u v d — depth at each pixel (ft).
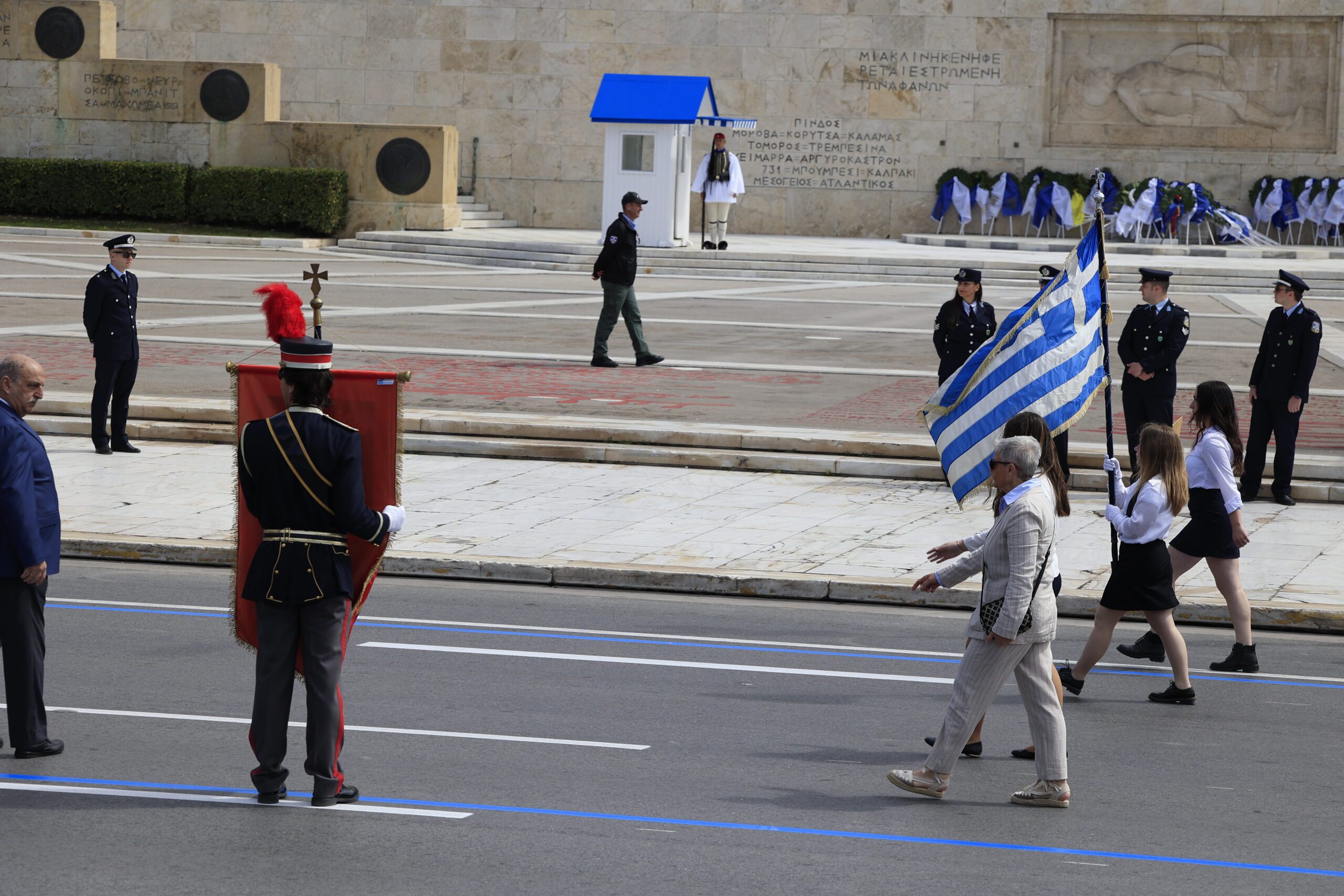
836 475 200.23
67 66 552.41
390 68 586.86
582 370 260.21
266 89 542.57
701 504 181.88
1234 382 258.57
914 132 566.36
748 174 576.61
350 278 415.44
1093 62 555.28
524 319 328.90
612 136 465.47
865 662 126.41
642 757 100.17
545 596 147.54
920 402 234.79
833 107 569.23
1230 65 548.31
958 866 81.66
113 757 97.55
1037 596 92.99
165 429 214.90
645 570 151.12
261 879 77.10
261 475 88.74
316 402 89.76
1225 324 345.51
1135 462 185.06
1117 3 550.36
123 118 551.18
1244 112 549.54
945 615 144.56
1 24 554.05
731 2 569.64
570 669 121.80
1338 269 433.48
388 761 97.96
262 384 95.81
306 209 528.63
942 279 439.63
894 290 412.77
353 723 106.11
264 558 88.63
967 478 148.46
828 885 78.13
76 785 92.17
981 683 93.25
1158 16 548.72
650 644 130.72
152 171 537.24
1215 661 130.00
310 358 89.25
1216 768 101.19
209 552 156.56
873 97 566.77
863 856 82.84
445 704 111.24
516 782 94.43
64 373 242.37
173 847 81.82
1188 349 298.15
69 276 389.19
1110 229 553.64
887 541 165.37
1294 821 90.48
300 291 374.22
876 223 572.10
